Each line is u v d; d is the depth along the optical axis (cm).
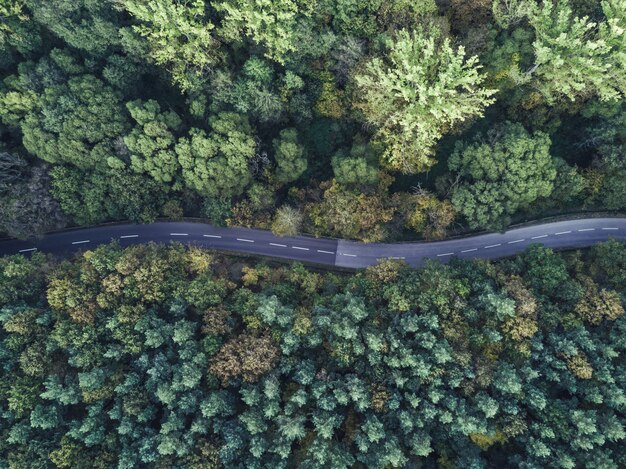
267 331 6203
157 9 6166
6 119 6831
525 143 6450
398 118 6706
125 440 5750
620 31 5734
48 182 6956
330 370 6038
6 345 5953
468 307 6231
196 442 5659
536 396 5584
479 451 5797
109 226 7869
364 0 6544
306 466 5406
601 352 5900
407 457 5766
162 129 6744
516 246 7725
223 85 6831
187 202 7700
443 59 6075
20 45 6962
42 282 6612
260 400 5769
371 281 6719
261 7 6203
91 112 6688
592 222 7694
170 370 5941
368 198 7119
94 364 6000
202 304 6359
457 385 5691
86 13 6719
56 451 5541
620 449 5538
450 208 7125
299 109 7294
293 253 7875
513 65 6562
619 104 6800
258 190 7256
